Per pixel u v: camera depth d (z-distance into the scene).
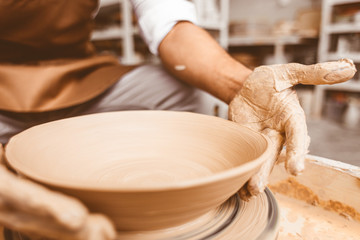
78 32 1.21
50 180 0.31
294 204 0.65
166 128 0.62
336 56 3.18
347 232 0.55
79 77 1.12
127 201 0.31
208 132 0.58
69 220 0.25
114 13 3.55
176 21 0.97
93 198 0.31
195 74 0.88
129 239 0.39
